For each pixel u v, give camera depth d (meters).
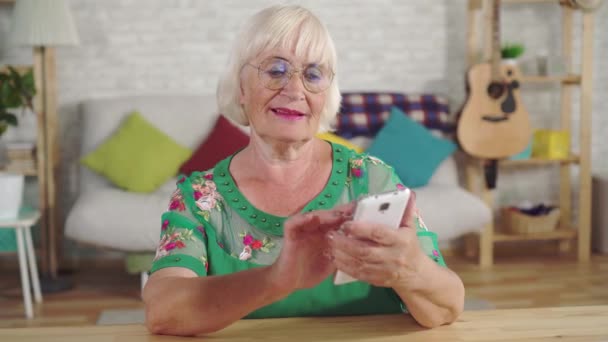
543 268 4.09
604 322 1.05
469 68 4.14
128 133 3.88
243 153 1.26
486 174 4.18
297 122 1.15
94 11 4.18
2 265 4.16
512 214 4.27
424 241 1.18
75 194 4.24
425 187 3.91
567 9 4.41
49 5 3.66
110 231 3.33
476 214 3.67
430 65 4.47
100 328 1.05
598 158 4.69
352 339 0.99
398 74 4.45
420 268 0.96
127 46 4.23
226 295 0.99
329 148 1.27
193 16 4.26
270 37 1.13
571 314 1.10
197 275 1.13
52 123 3.95
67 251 4.22
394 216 0.90
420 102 4.26
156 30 4.24
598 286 3.68
